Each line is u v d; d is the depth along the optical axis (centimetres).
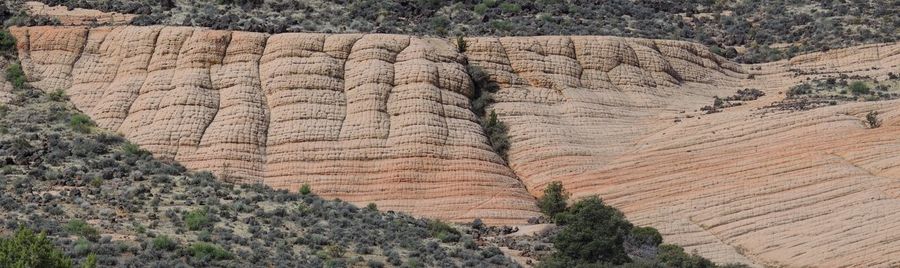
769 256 8412
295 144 9019
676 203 8856
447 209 8756
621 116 9675
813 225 8575
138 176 8506
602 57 9975
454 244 7994
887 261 8225
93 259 6469
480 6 11206
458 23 10919
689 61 10312
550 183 9006
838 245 8375
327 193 8806
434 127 9138
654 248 8331
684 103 9931
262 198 8450
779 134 9294
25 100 9362
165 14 10369
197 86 9312
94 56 9694
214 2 10675
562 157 9244
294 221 8062
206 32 9594
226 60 9494
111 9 10494
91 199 8012
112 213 7794
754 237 8569
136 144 9006
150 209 7944
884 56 10725
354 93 9294
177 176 8675
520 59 9788
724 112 9688
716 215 8738
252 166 8906
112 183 8375
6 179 8238
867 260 8244
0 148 8681
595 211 8112
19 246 6241
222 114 9175
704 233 8656
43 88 9531
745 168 9044
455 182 8906
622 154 9331
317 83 9312
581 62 9931
